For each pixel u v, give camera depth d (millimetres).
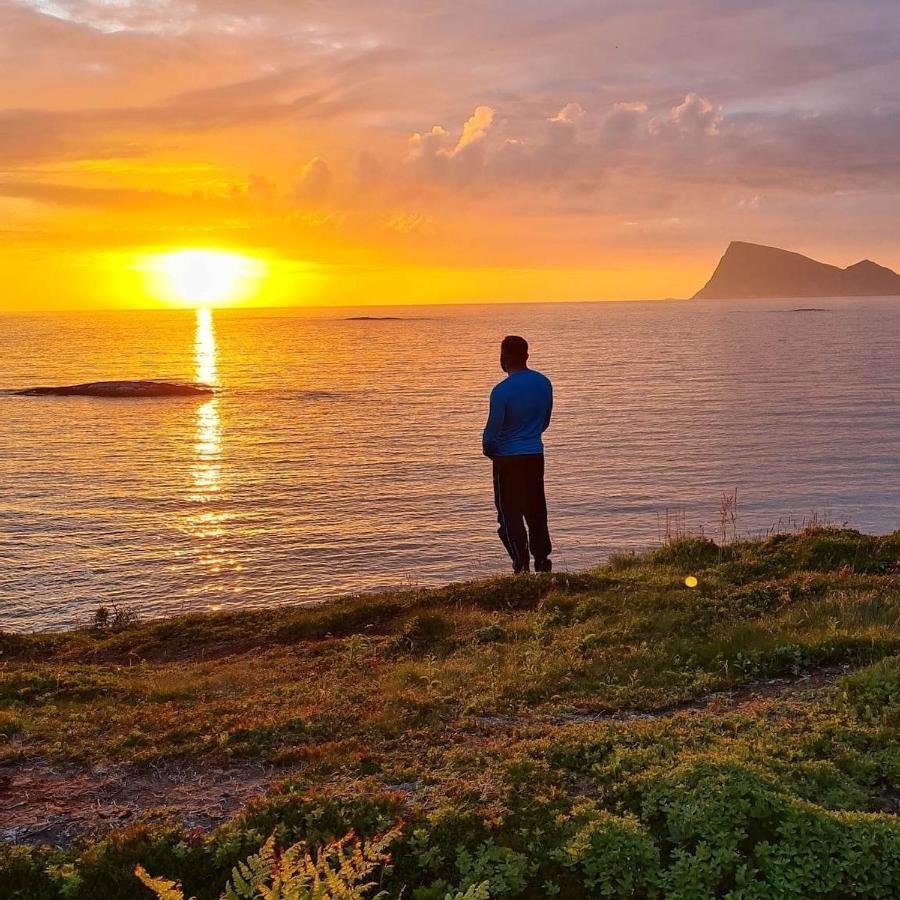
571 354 170750
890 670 6852
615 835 4402
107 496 44688
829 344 186875
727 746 5602
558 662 7988
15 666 9789
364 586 27891
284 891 3441
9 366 153625
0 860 4520
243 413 85125
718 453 55531
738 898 3967
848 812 4551
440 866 4383
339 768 5590
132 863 4480
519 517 11477
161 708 7488
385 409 87062
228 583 28547
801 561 11508
